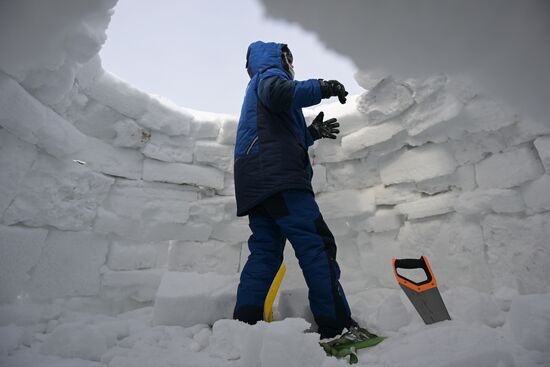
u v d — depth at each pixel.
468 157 1.61
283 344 0.72
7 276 1.30
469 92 1.51
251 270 1.22
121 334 1.21
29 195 1.40
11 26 0.86
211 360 0.91
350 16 0.76
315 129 1.60
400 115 1.86
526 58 0.81
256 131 1.26
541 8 0.72
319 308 1.09
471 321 1.07
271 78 1.24
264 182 1.18
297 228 1.15
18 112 1.22
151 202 1.96
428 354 0.81
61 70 1.33
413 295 1.11
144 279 1.84
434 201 1.71
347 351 0.90
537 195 1.34
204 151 2.13
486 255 1.51
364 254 2.02
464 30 0.78
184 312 1.31
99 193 1.75
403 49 0.85
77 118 1.73
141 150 1.96
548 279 1.29
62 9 0.85
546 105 0.91
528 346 0.85
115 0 0.91
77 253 1.63
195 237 2.05
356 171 2.10
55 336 0.99
